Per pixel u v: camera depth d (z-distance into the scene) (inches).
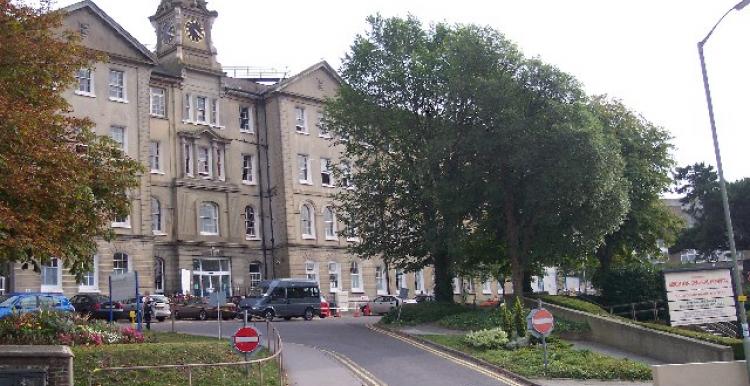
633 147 1888.5
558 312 1416.1
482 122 1461.6
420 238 1578.5
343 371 934.4
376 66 1583.4
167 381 792.3
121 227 1927.9
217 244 2203.5
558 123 1400.1
